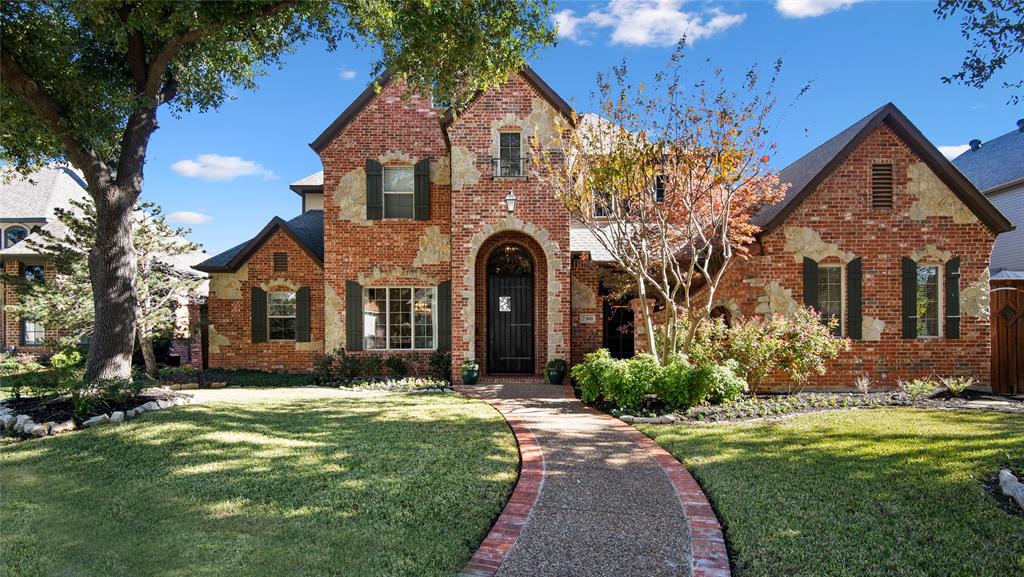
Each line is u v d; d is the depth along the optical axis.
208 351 16.91
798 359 10.96
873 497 5.10
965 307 12.36
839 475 5.71
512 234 14.29
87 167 10.06
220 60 11.73
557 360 13.19
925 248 12.37
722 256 12.54
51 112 9.52
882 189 12.41
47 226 21.50
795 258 12.39
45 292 14.27
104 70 10.87
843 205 12.38
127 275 10.52
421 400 10.68
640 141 10.09
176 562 4.00
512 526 4.56
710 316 12.73
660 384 9.19
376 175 14.89
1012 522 4.51
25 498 5.34
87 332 15.20
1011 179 19.53
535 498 5.19
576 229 15.91
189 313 16.17
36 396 9.66
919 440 7.09
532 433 7.76
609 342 15.48
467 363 13.13
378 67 10.98
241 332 16.27
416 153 15.02
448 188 14.98
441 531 4.47
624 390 9.23
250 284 16.23
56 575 3.90
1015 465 5.89
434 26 9.30
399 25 9.81
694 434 7.63
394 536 4.36
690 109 9.80
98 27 8.80
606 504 5.05
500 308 14.70
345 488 5.41
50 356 19.81
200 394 11.62
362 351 14.80
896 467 5.97
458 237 13.33
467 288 13.32
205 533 4.47
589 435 7.66
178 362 19.73
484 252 14.38
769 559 3.93
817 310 12.43
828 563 3.86
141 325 14.55
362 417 8.83
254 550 4.16
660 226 10.48
